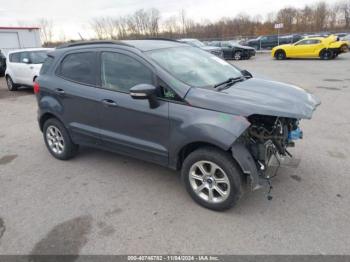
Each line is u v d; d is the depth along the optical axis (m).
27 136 6.36
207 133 3.07
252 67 17.33
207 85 3.55
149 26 51.81
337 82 11.09
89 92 4.12
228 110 3.07
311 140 5.33
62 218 3.38
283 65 17.81
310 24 57.78
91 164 4.74
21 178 4.39
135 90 3.29
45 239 3.06
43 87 4.73
